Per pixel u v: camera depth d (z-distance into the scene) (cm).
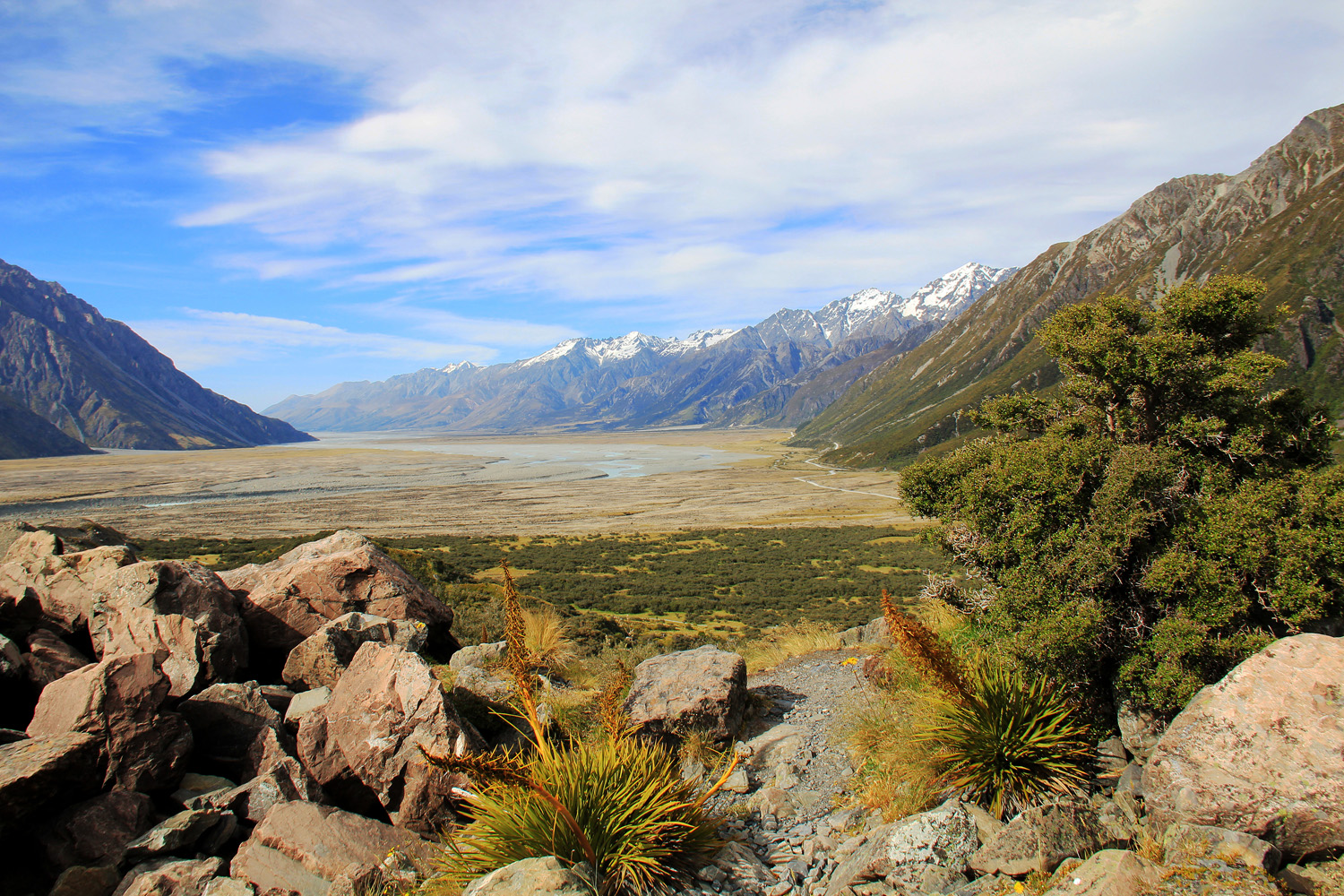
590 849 528
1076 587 763
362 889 553
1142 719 671
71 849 572
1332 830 461
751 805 777
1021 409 1222
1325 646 532
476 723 864
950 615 1147
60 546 1046
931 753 666
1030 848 516
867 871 562
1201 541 723
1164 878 434
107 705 651
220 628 923
